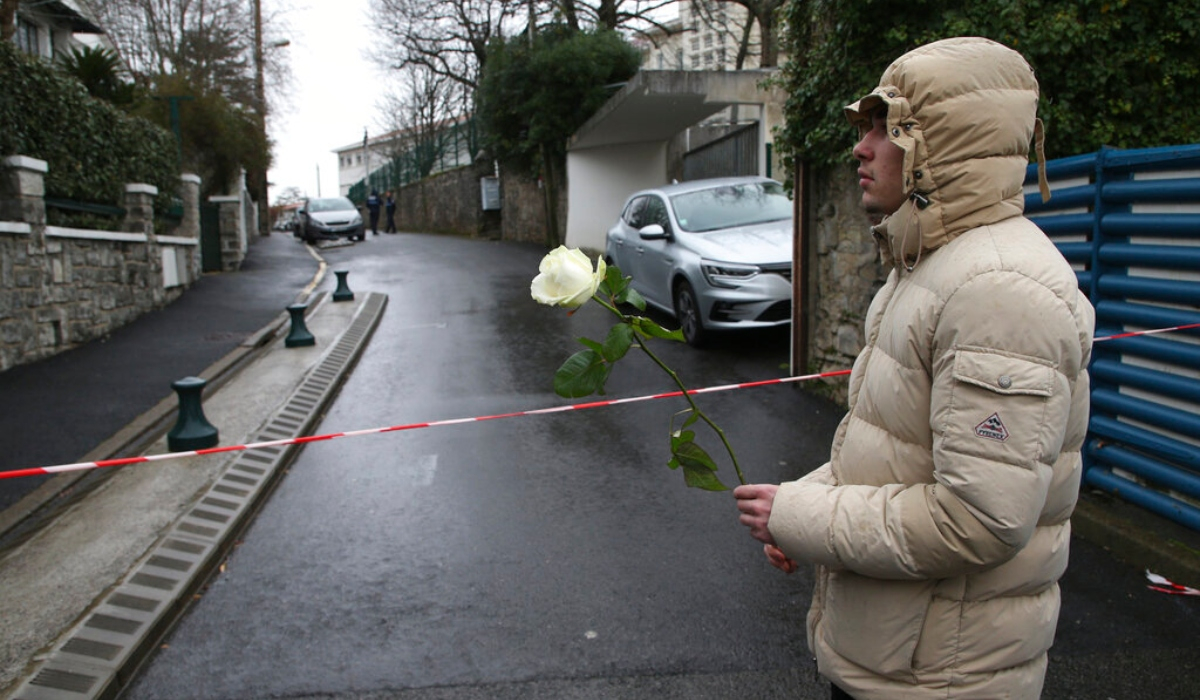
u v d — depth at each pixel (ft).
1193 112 17.03
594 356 5.80
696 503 16.31
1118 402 14.20
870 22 18.81
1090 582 12.50
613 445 20.13
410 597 12.85
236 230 58.59
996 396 4.64
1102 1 16.56
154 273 39.63
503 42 78.38
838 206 22.54
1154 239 13.57
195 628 12.09
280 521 16.08
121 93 45.14
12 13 37.83
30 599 12.45
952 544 4.77
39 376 26.37
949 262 5.01
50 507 16.60
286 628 12.03
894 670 5.43
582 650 11.17
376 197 112.68
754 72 45.98
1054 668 10.37
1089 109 17.30
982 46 5.07
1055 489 5.25
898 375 5.30
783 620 11.80
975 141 4.95
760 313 27.58
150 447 19.92
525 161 82.69
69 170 32.19
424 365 29.73
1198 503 13.07
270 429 21.26
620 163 68.18
